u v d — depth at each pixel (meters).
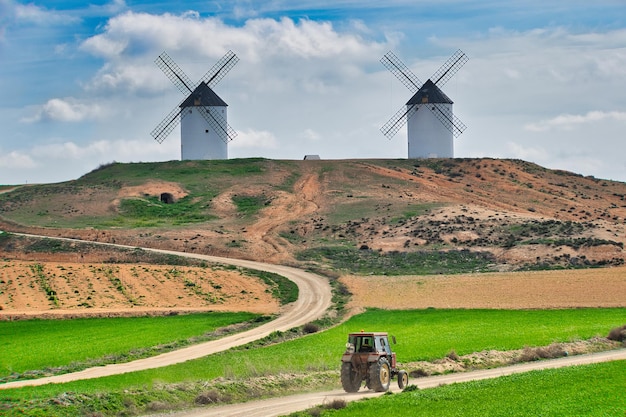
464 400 77.94
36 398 77.44
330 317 165.25
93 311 167.38
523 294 181.50
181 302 180.88
